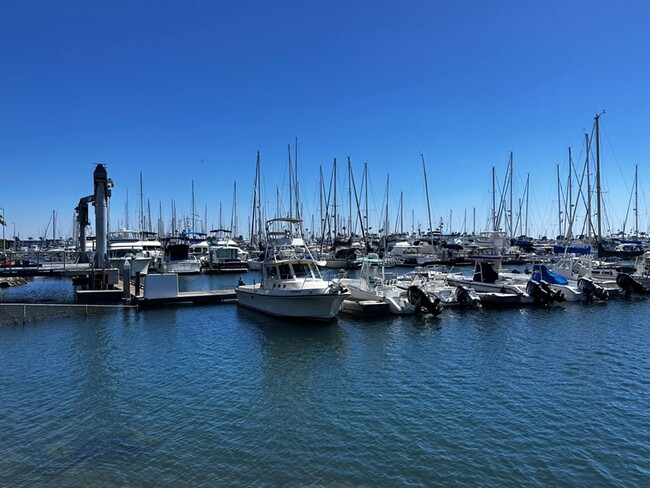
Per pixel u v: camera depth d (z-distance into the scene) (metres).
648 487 10.78
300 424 14.12
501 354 21.84
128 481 11.00
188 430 13.70
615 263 60.06
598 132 56.47
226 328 27.83
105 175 45.56
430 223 82.69
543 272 40.47
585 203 58.34
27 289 51.59
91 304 34.78
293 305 29.14
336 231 82.31
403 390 17.03
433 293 33.75
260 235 77.88
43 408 15.30
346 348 23.08
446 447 12.65
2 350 22.56
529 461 11.92
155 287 36.06
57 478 11.12
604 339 24.67
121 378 18.38
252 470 11.51
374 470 11.51
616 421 14.27
